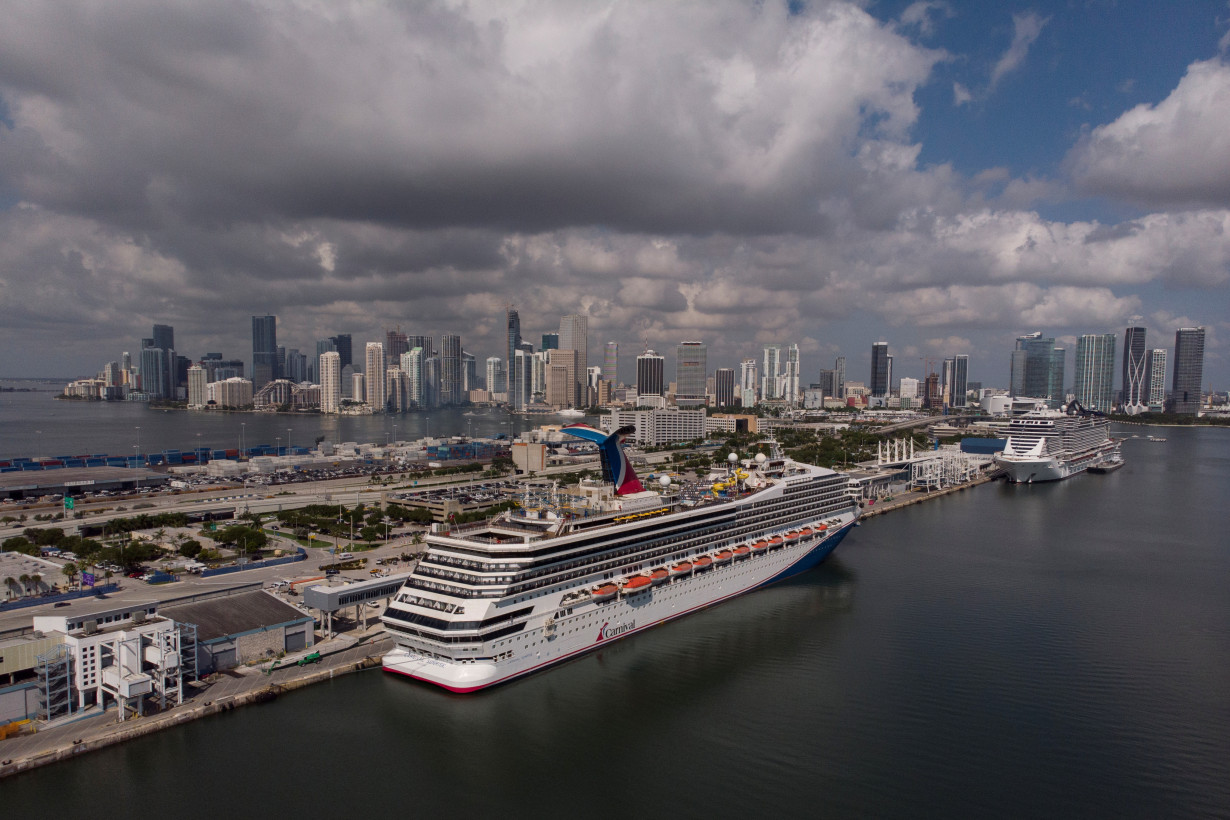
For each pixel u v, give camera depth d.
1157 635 153.50
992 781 99.88
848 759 105.38
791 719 116.94
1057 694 125.62
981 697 124.38
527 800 95.62
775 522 185.00
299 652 134.00
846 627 157.25
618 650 142.75
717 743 109.56
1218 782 99.38
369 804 94.19
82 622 117.50
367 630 147.75
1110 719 116.81
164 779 98.06
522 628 125.81
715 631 154.00
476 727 113.12
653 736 111.56
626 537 144.00
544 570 128.38
